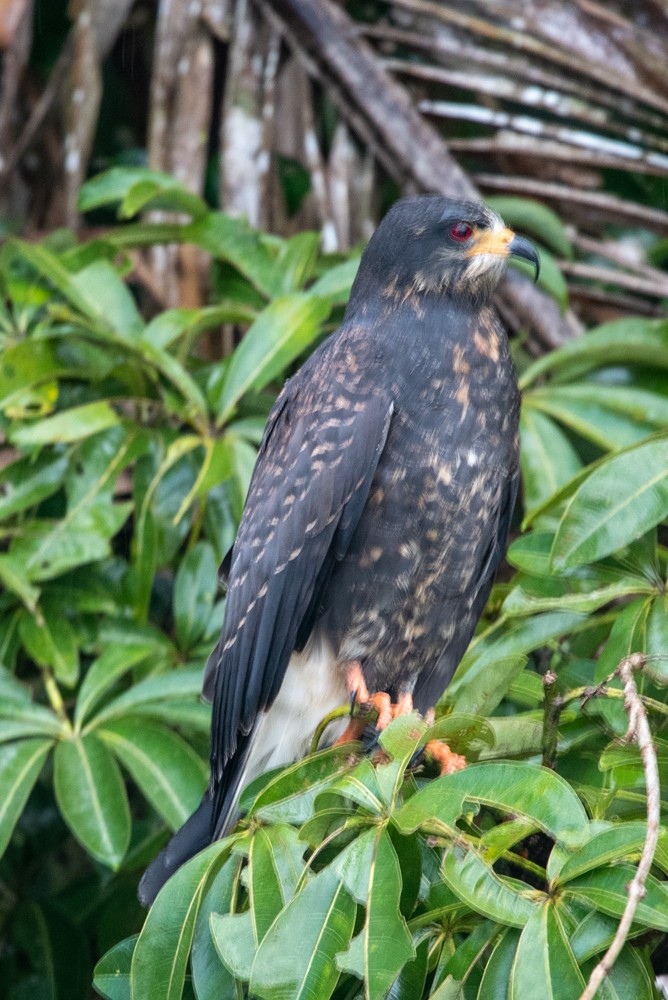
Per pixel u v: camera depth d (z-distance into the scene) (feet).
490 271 26.32
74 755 26.99
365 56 37.81
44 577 29.30
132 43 40.86
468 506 24.70
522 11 37.68
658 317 36.86
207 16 37.81
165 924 18.49
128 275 36.37
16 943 31.76
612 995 15.69
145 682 28.27
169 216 37.32
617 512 20.77
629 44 37.17
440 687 26.63
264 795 19.02
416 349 25.00
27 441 29.32
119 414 32.45
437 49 37.93
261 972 16.49
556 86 37.32
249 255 33.19
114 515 29.96
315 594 24.80
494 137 38.50
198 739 30.58
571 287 36.83
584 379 33.32
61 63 38.86
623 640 21.02
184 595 30.09
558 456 30.48
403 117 37.47
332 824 18.04
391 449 24.45
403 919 16.29
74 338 31.81
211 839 24.12
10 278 33.55
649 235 39.99
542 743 19.61
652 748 16.42
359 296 27.27
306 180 37.58
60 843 33.01
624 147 37.27
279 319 30.19
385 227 26.99
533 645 22.85
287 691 25.68
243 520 25.89
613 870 15.98
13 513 31.37
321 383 25.27
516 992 15.46
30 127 38.11
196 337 34.71
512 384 25.66
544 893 16.29
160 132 37.40
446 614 25.61
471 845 16.65
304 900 16.88
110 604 30.40
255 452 30.35
